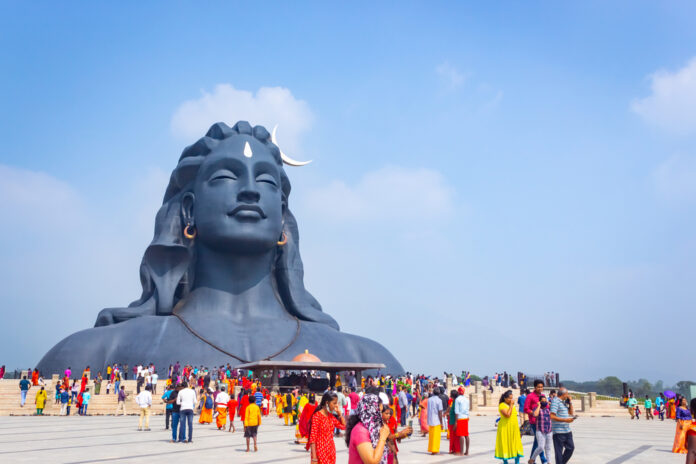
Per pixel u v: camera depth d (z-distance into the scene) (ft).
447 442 65.16
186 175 186.91
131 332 170.60
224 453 55.01
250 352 171.01
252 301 184.55
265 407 107.86
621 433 83.30
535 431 43.65
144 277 186.39
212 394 97.96
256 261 186.70
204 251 184.44
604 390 201.16
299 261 198.18
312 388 126.21
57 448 57.41
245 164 180.34
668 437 76.28
